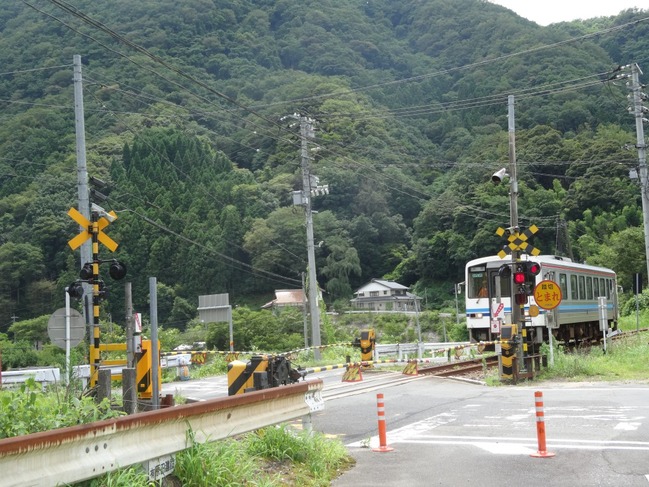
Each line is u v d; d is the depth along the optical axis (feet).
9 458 15.79
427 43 433.48
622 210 219.61
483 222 233.96
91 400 26.16
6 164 216.33
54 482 16.67
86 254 67.21
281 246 222.28
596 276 107.34
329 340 139.33
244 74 343.05
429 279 261.65
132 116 246.27
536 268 63.82
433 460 28.86
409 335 220.02
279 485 23.53
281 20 431.43
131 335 32.17
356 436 36.40
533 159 229.45
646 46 325.42
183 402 52.70
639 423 36.27
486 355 86.89
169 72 269.23
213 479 21.34
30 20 345.10
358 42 403.75
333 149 222.07
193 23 378.12
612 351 79.92
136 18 376.07
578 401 46.47
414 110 314.96
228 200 245.45
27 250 195.11
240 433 24.39
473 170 241.76
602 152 222.48
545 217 219.61
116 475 18.43
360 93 292.40
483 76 322.14
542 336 84.53
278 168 253.24
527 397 49.98
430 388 59.06
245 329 163.63
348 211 276.21
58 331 51.21
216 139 264.72
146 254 222.48
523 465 27.25
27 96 266.36
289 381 36.35
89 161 217.15
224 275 234.79
